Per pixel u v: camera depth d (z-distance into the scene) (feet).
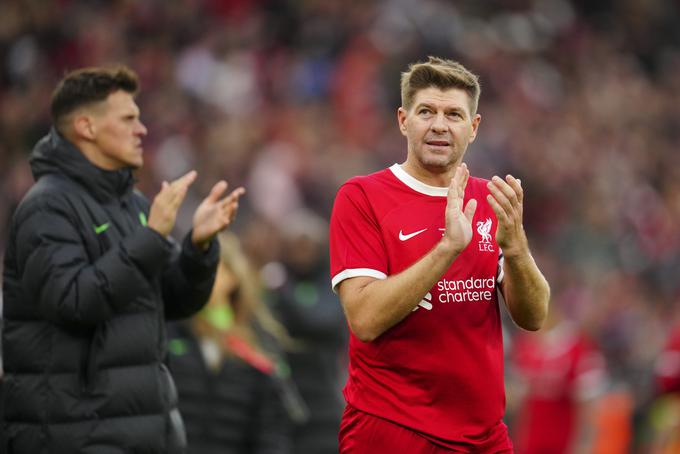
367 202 52.80
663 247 204.74
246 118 189.98
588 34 256.93
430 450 51.78
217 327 75.56
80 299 53.62
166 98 188.14
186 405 74.33
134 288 54.70
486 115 212.64
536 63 238.68
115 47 195.62
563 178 207.92
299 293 91.45
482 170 197.67
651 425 119.34
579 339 104.22
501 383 53.21
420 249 52.08
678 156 237.45
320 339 90.79
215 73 197.88
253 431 76.59
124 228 57.77
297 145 187.21
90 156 58.18
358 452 52.70
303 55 209.36
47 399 54.65
